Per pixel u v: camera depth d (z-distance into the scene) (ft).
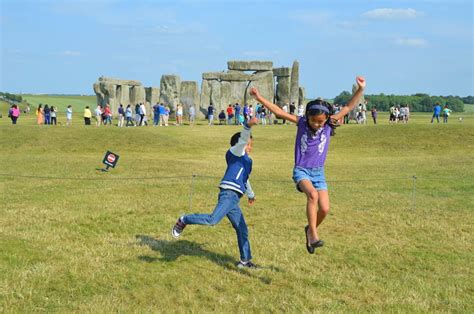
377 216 40.60
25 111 220.43
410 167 69.05
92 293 24.08
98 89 171.63
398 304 23.71
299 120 25.26
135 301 23.36
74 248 30.63
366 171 66.08
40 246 30.66
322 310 22.74
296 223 38.24
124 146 86.58
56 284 24.95
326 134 25.09
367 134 99.30
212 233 35.06
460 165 68.95
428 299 24.39
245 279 26.58
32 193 46.62
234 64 161.99
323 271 28.14
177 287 25.05
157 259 29.09
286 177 60.29
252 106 146.41
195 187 51.34
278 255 30.53
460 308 23.38
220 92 160.86
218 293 24.57
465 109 335.47
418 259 30.48
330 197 48.03
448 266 29.37
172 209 41.68
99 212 39.68
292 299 23.90
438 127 99.96
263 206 43.88
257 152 89.97
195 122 145.79
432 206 44.16
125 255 29.53
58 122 141.38
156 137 93.25
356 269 28.55
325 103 24.73
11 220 36.37
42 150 82.23
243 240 28.09
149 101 185.88
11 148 82.74
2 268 26.53
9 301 22.70
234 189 27.14
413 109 311.47
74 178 53.88
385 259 30.45
